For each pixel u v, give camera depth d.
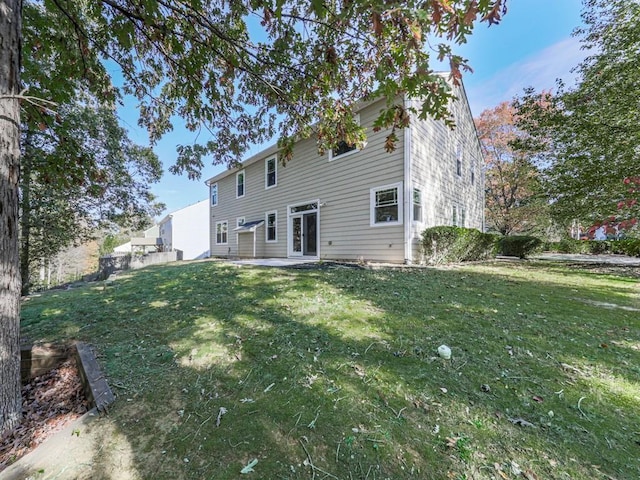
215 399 2.00
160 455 1.53
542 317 3.51
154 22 2.60
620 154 7.66
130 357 2.69
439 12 1.37
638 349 2.66
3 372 1.95
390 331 3.04
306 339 2.90
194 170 4.10
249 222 14.48
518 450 1.49
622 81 7.35
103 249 34.50
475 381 2.13
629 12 7.28
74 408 2.27
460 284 5.34
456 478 1.33
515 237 13.50
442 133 10.30
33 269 11.86
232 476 1.38
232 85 3.52
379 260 8.71
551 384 2.10
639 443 1.54
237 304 4.12
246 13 2.91
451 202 10.92
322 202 10.52
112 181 9.53
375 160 8.80
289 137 3.76
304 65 2.98
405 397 1.95
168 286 5.54
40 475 1.44
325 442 1.57
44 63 3.92
